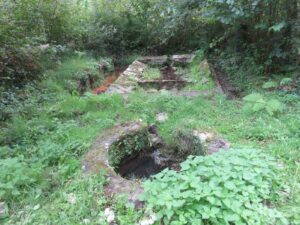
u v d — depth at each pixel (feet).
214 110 14.40
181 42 30.01
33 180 9.12
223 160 8.68
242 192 7.70
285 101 14.98
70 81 19.39
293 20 17.70
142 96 16.40
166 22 26.07
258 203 7.73
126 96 16.74
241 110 14.23
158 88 19.72
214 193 7.39
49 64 20.79
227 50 23.09
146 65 24.99
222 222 7.16
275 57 19.35
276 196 8.23
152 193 7.83
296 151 10.51
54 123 13.62
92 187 8.90
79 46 27.14
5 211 8.21
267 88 17.13
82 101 15.79
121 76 20.93
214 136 11.91
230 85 19.45
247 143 11.34
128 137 12.41
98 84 22.94
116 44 30.22
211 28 25.88
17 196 8.69
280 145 10.89
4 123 13.74
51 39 23.75
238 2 17.89
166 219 7.34
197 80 19.65
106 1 30.73
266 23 18.37
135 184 9.08
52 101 16.46
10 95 15.80
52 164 10.52
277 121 12.76
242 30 21.50
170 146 12.95
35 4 21.21
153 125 13.65
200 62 23.38
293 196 8.33
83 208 8.09
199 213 7.28
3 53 16.53
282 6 18.16
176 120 13.76
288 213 7.64
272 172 8.57
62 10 23.63
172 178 8.13
